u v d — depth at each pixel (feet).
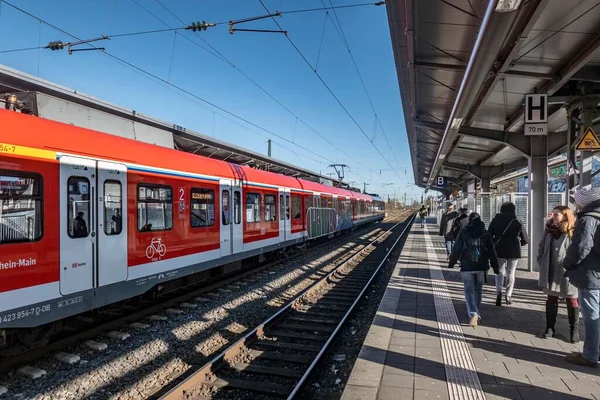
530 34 21.30
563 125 40.55
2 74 25.34
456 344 17.35
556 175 73.92
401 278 33.32
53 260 18.83
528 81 28.19
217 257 33.55
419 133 57.31
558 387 13.19
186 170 29.55
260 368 17.63
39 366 17.98
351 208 90.74
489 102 34.24
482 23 15.52
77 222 20.26
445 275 34.73
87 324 24.18
